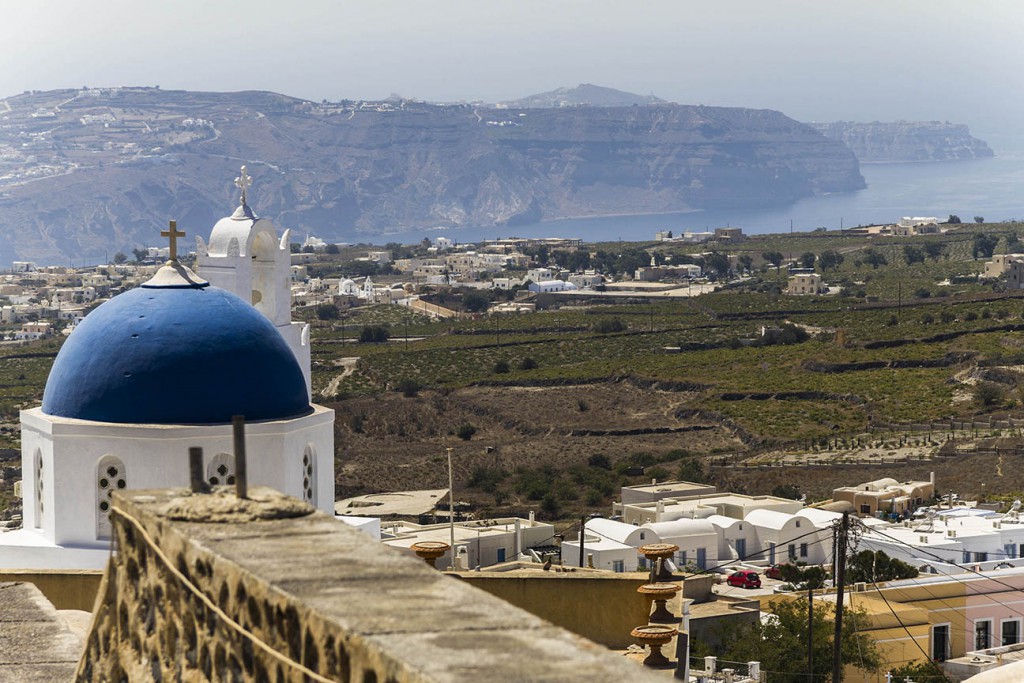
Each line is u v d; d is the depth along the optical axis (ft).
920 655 373.81
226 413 146.20
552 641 38.55
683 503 549.13
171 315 148.25
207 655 48.21
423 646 38.27
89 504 146.61
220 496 54.29
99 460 146.00
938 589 386.11
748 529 500.33
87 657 58.49
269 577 44.57
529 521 494.59
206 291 151.74
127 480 145.48
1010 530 451.12
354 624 40.01
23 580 119.75
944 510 515.09
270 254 204.44
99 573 119.65
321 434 153.38
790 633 358.43
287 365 152.15
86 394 147.02
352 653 39.40
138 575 55.01
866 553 408.46
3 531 159.12
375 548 47.98
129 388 145.48
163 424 144.77
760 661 350.23
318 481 153.48
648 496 576.61
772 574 455.22
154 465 144.15
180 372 145.79
